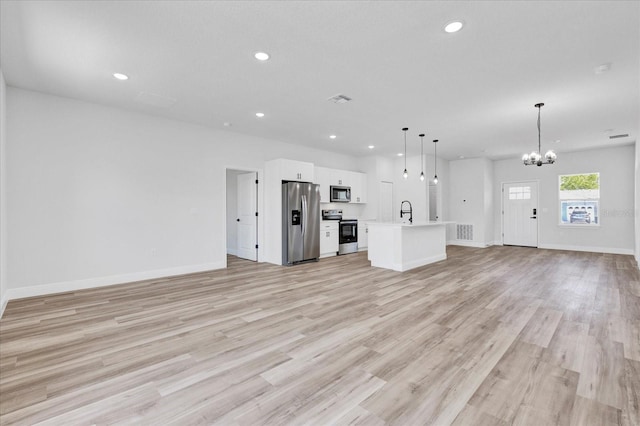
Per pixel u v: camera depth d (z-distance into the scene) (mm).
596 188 7641
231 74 3416
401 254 5457
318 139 6520
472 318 3090
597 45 2799
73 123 4172
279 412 1683
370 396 1825
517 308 3389
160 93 3973
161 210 4965
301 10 2320
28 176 3850
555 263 6105
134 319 3094
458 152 7949
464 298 3770
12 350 2418
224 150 5773
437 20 2449
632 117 4906
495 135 6105
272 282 4633
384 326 2893
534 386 1918
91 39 2699
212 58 3057
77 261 4203
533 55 2990
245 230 6867
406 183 8711
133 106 4453
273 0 2201
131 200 4660
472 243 8930
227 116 4918
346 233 7754
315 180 7180
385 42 2770
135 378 2023
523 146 7164
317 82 3625
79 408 1717
